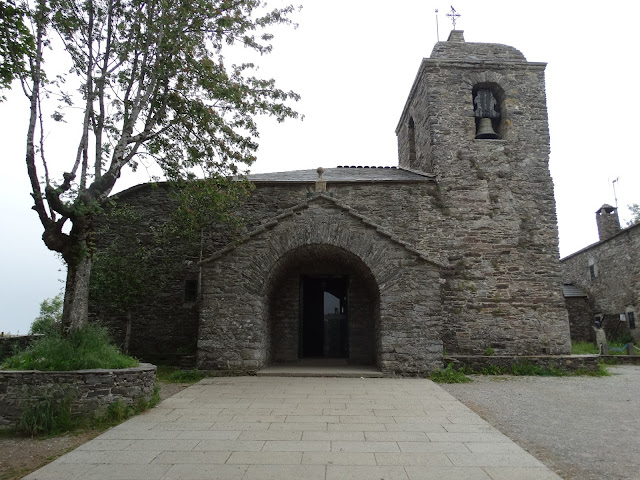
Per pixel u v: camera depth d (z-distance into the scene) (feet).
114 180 30.14
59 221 27.30
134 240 49.93
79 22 30.27
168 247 49.80
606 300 78.28
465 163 52.21
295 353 46.24
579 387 35.06
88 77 29.96
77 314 27.07
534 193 51.88
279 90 36.65
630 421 24.00
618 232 73.87
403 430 21.63
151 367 27.32
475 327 48.21
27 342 46.96
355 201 50.26
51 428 21.53
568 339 48.24
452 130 53.31
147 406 25.98
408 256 39.34
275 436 20.61
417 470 16.26
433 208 50.60
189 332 48.26
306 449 18.70
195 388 32.68
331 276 48.67
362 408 26.37
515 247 50.19
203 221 43.96
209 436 20.61
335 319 49.21
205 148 36.96
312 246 40.22
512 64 55.42
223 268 39.60
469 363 42.57
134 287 43.57
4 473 16.30
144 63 32.48
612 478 15.65
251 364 38.32
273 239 39.81
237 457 17.71
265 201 50.37
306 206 40.22
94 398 23.40
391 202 50.29
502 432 21.76
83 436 21.09
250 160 37.65
